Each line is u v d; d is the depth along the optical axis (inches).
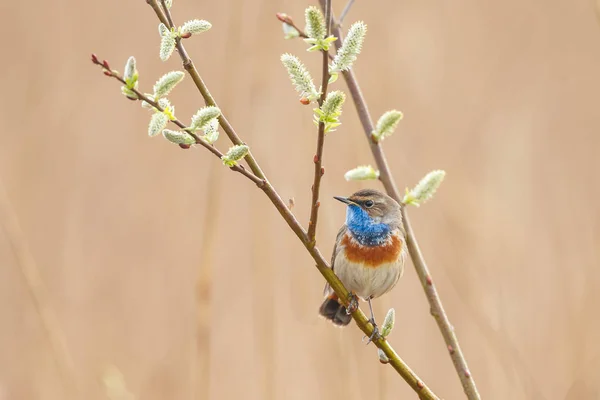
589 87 617.6
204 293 382.0
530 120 600.4
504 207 539.8
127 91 204.5
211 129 215.6
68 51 577.6
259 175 229.0
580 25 632.4
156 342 500.7
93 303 511.2
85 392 453.4
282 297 453.4
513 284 495.5
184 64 216.7
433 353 486.0
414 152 533.3
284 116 502.3
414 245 278.2
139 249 534.9
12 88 563.8
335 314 343.9
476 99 582.6
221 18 557.6
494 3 634.2
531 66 623.5
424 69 563.2
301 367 430.3
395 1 597.0
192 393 413.7
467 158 549.6
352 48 208.4
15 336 480.7
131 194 553.6
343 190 462.3
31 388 458.3
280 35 509.4
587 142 592.1
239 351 499.2
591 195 559.8
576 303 482.6
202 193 555.5
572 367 447.8
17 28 581.9
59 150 550.9
